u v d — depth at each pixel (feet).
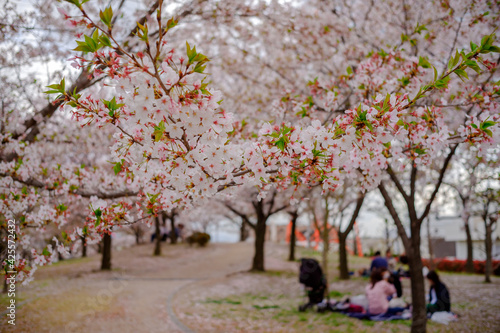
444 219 83.46
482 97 12.09
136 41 17.53
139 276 49.44
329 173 8.94
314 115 16.01
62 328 20.98
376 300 24.47
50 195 16.56
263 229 53.16
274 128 9.09
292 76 27.04
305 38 21.88
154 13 17.52
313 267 27.84
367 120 8.13
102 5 18.58
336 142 8.41
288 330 22.31
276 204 61.21
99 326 22.34
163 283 42.88
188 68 6.64
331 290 36.27
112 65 6.80
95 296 32.22
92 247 91.40
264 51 26.68
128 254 75.56
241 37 23.43
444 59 20.95
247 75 27.35
